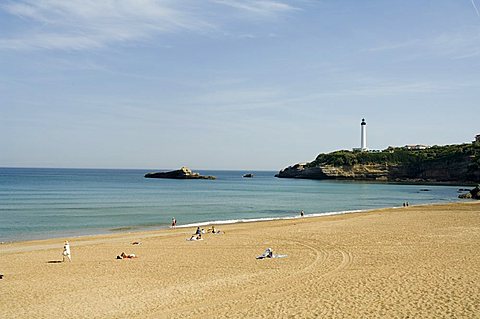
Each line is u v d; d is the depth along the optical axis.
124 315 15.92
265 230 41.91
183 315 15.64
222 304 16.77
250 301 16.97
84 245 35.38
